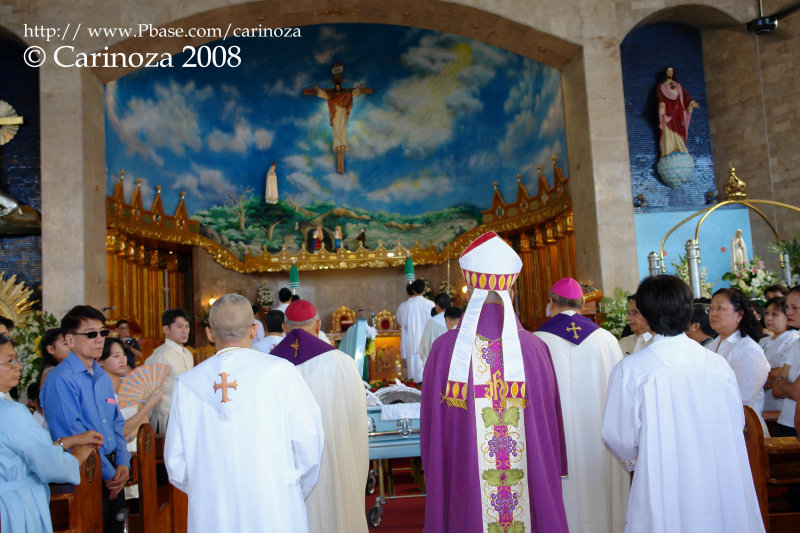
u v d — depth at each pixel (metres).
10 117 12.80
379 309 19.72
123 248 15.09
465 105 18.80
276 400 3.18
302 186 19.94
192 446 3.14
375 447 5.09
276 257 18.77
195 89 17.91
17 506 3.22
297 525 3.15
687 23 14.50
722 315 4.88
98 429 4.58
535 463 3.31
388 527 5.84
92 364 4.78
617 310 11.44
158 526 5.01
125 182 15.17
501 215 17.92
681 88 13.77
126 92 15.37
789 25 13.57
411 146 19.84
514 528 3.38
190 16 13.29
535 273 17.22
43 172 12.30
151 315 16.84
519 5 13.73
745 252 12.26
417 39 18.83
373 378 11.14
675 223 13.79
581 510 4.45
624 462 3.43
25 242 12.65
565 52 14.12
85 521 3.87
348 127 20.08
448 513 3.38
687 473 3.11
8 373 3.50
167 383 6.96
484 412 3.44
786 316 5.23
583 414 4.48
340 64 19.42
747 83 14.03
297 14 14.05
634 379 3.20
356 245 19.77
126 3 13.15
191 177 17.89
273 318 5.75
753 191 13.90
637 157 13.98
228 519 3.05
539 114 16.19
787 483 4.23
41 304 12.45
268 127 19.62
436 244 19.34
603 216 13.22
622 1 13.81
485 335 3.53
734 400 3.21
